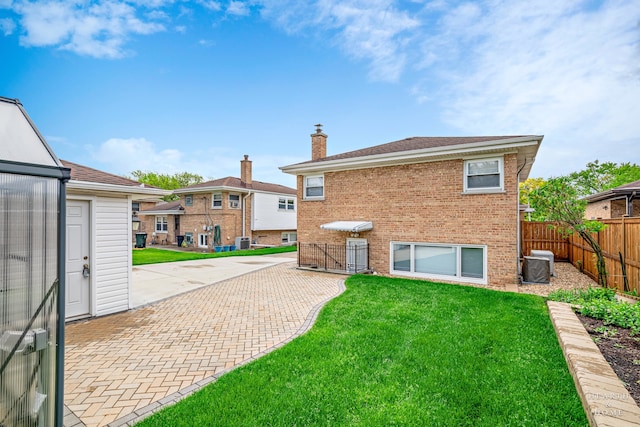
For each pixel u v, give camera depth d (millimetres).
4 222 2258
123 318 6691
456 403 3291
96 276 6867
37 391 2416
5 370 2232
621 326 4984
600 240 9938
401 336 5156
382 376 3877
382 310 6652
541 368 3939
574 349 4023
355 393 3504
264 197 28125
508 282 9789
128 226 7523
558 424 2895
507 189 9820
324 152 16094
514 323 5664
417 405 3266
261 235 28562
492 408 3174
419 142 13281
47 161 2596
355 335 5223
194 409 3238
